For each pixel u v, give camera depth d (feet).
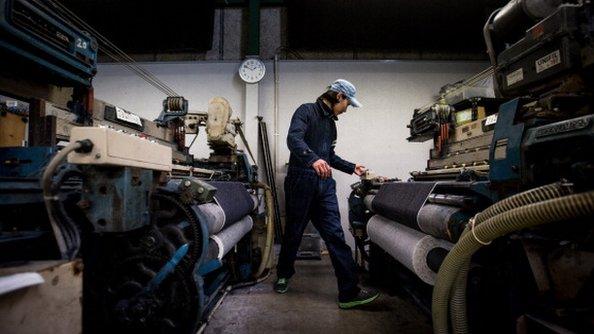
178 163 7.48
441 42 12.91
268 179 12.62
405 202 5.69
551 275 3.03
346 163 7.95
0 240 3.23
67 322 2.69
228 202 6.01
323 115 7.03
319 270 9.60
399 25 12.57
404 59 13.37
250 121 12.89
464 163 6.47
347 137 13.25
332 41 13.15
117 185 3.35
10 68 4.23
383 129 13.25
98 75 13.44
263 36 13.74
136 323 3.83
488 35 4.41
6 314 2.17
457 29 12.48
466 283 3.63
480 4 11.87
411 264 4.99
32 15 3.88
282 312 6.15
